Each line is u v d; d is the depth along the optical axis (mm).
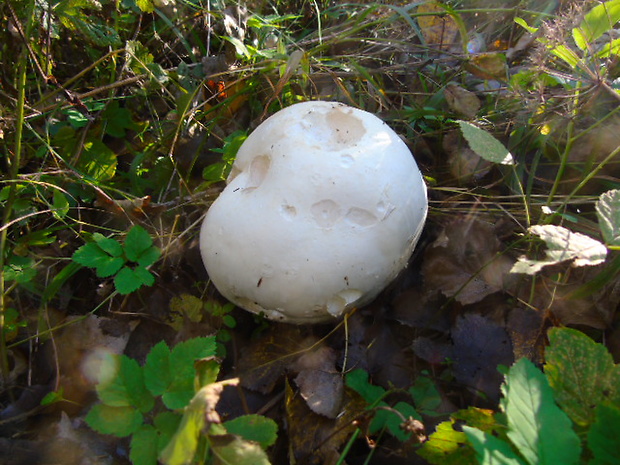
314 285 419
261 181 450
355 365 471
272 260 418
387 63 750
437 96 654
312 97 698
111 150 616
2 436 418
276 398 452
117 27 621
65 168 584
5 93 535
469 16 807
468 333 464
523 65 668
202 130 648
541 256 507
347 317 482
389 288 526
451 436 329
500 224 552
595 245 357
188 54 730
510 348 458
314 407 423
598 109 566
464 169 613
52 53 617
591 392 338
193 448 268
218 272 449
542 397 288
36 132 562
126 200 565
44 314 495
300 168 421
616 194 375
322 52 746
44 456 400
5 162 565
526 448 270
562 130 575
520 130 597
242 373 473
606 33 639
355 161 425
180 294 533
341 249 415
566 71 606
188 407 278
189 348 328
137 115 681
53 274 531
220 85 681
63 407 442
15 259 501
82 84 657
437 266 520
